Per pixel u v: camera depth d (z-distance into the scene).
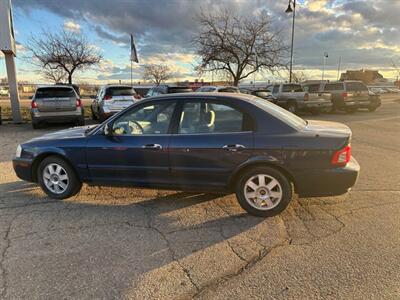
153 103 4.29
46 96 11.86
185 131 4.12
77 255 3.17
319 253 3.16
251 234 3.59
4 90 51.22
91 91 43.91
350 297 2.52
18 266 2.98
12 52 12.90
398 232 3.56
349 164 3.82
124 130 4.36
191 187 4.18
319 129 4.02
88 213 4.20
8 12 12.50
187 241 3.45
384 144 8.70
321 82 18.73
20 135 10.63
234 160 3.92
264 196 3.96
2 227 3.79
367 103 18.16
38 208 4.37
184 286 2.69
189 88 17.22
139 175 4.32
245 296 2.55
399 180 5.42
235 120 4.00
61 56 25.38
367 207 4.27
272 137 3.84
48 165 4.66
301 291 2.60
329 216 4.00
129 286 2.69
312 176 3.78
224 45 23.05
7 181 5.55
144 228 3.76
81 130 4.91
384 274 2.80
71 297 2.55
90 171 4.49
